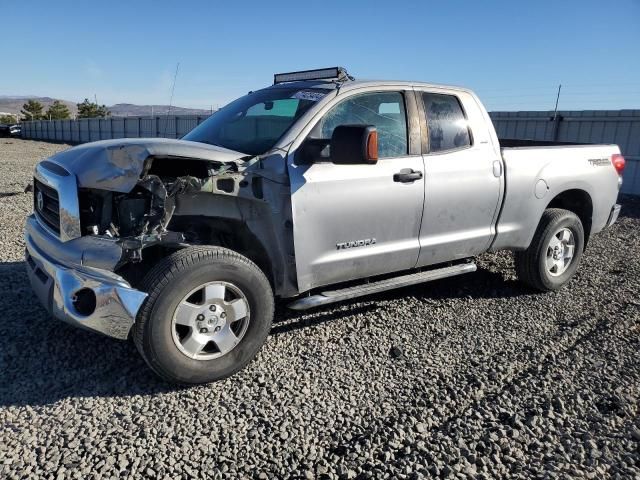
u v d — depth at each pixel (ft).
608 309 17.13
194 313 11.32
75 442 9.67
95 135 154.51
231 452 9.61
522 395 11.77
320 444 9.93
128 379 11.87
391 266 14.69
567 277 18.83
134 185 10.93
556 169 17.74
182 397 11.30
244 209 12.39
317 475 9.11
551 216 17.94
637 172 42.47
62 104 307.17
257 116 14.40
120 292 10.61
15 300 15.72
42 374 11.91
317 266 13.12
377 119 14.28
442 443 10.03
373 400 11.46
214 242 13.43
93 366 12.33
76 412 10.61
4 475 8.78
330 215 13.06
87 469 9.00
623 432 10.54
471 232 16.14
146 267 12.62
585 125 45.70
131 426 10.23
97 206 11.63
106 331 10.86
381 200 13.84
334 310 16.20
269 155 12.44
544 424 10.71
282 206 12.51
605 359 13.58
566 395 11.80
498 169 16.29
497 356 13.65
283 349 13.60
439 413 11.05
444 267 16.63
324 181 12.85
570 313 16.74
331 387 11.91
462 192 15.51
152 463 9.23
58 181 11.46
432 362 13.24
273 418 10.66
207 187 11.48
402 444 10.00
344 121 13.74
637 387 12.21
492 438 10.19
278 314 15.74
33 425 10.12
